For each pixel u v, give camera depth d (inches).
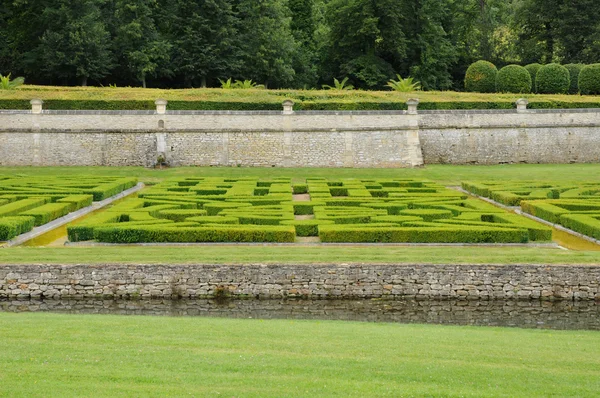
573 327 658.2
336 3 2832.2
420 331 550.3
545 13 2997.0
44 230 1006.4
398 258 775.7
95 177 1486.2
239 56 2625.5
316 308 725.3
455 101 1999.3
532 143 1959.9
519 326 661.3
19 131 1782.7
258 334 506.0
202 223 945.5
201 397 360.5
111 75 2596.0
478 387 384.8
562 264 754.8
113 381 382.0
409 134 1857.8
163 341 472.1
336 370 407.5
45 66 2423.7
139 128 1804.9
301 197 1321.4
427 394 370.6
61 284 744.3
